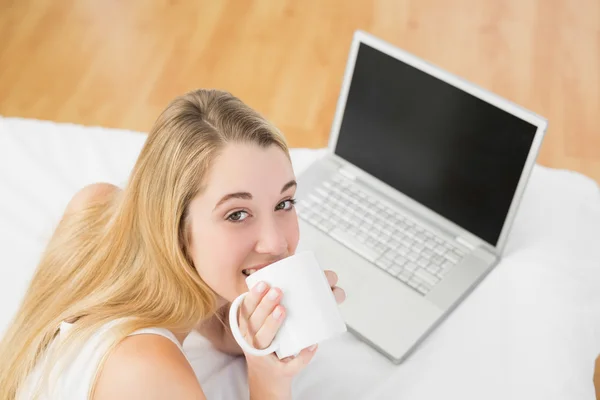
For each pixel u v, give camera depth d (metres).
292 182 1.16
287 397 1.26
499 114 1.50
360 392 1.40
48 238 1.60
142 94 2.69
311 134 2.59
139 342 1.17
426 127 1.60
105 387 1.16
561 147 2.61
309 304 1.09
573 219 1.70
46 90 2.68
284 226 1.19
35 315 1.32
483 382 1.41
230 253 1.15
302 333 1.10
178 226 1.14
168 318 1.22
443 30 2.99
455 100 1.54
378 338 1.46
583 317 1.52
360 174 1.73
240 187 1.10
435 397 1.39
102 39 2.87
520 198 1.52
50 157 1.79
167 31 2.92
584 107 2.74
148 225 1.16
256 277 1.10
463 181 1.59
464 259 1.59
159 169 1.13
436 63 2.87
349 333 1.50
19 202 1.68
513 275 1.58
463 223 1.62
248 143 1.11
